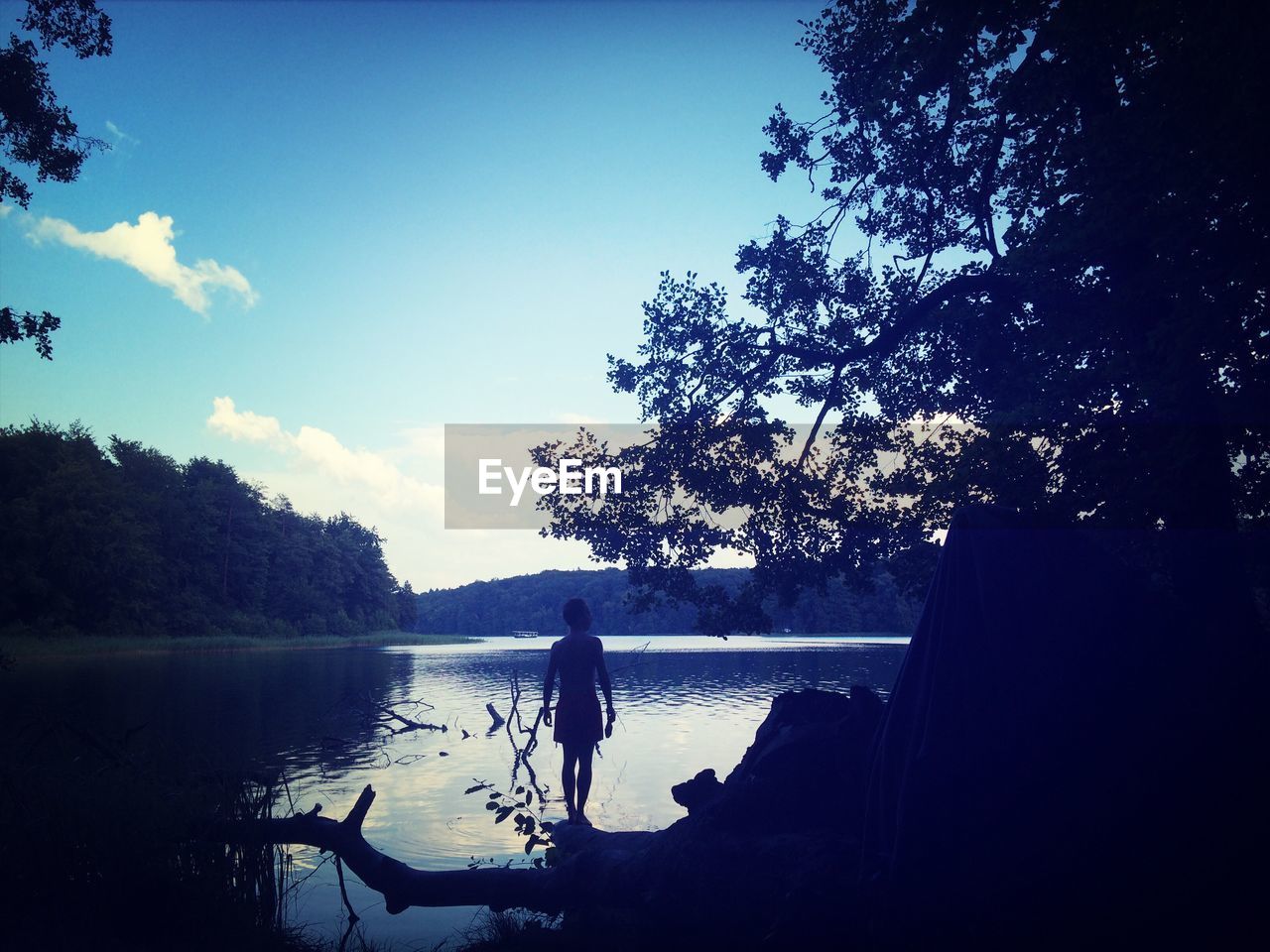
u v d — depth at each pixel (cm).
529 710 1745
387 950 414
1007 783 294
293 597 9450
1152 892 269
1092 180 550
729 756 1077
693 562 933
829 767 418
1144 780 283
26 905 388
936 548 902
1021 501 605
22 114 1188
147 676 2745
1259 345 499
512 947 404
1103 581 323
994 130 858
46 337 1101
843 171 980
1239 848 266
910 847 297
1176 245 493
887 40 827
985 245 926
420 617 16662
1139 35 493
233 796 471
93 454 7006
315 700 1833
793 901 350
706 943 370
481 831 666
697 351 922
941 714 311
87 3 1193
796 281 952
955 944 283
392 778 911
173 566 7538
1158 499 535
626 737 1264
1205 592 518
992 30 587
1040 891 279
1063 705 298
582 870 447
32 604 5928
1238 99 419
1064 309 641
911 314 826
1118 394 592
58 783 457
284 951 405
